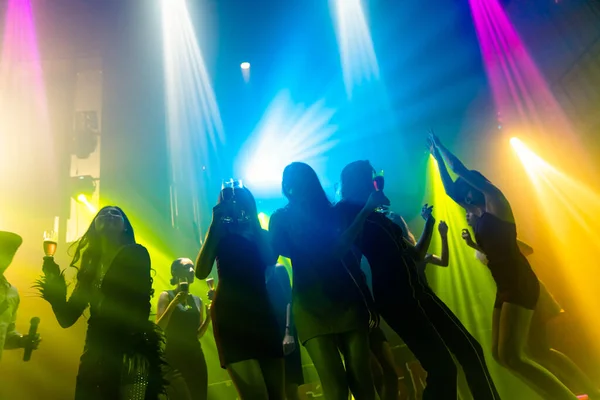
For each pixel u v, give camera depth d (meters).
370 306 2.96
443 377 2.71
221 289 2.89
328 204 3.10
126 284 2.64
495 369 4.92
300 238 2.97
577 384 3.47
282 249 3.02
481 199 3.73
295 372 4.10
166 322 3.99
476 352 2.88
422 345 2.79
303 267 2.89
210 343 6.48
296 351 4.18
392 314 2.91
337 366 2.68
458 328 2.98
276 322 2.92
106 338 2.53
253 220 3.19
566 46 8.23
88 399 2.42
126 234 3.00
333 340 2.74
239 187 3.29
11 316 3.80
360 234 3.17
